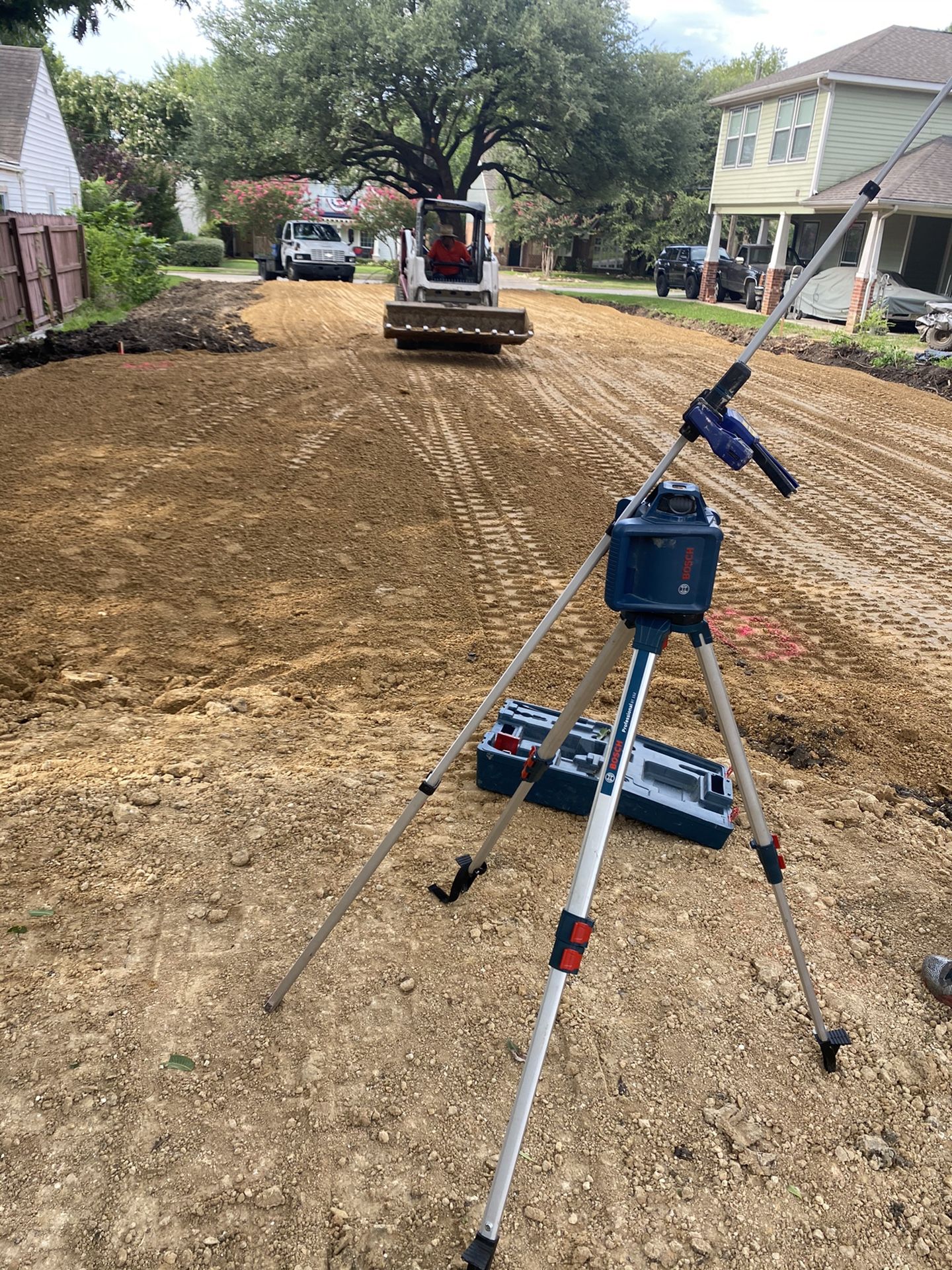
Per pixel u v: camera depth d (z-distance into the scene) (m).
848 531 7.69
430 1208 2.13
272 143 29.64
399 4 27.77
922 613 6.02
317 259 31.52
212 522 6.77
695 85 31.84
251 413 10.08
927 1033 2.72
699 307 28.06
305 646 5.04
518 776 3.60
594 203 34.22
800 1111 2.44
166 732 4.05
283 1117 2.32
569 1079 2.49
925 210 21.75
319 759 3.91
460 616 5.55
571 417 11.12
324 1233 2.06
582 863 1.78
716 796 3.51
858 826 3.71
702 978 2.85
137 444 8.55
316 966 2.79
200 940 2.86
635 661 2.03
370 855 3.30
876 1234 2.15
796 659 5.27
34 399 10.01
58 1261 1.95
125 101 48.84
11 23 28.50
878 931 3.12
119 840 3.25
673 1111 2.41
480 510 7.52
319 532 6.74
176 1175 2.15
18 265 14.71
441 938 2.94
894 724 4.59
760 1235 2.13
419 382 12.65
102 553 6.02
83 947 2.78
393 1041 2.56
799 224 29.91
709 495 8.42
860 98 23.98
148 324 17.19
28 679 4.45
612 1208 2.16
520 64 27.77
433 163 36.56
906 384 15.38
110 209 23.78
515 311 14.70
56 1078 2.36
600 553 2.25
